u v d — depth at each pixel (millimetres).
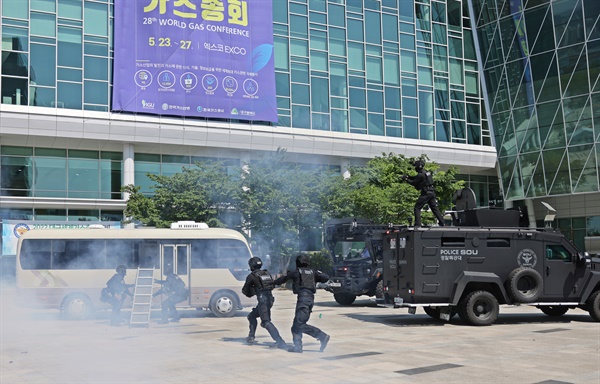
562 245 17188
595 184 43719
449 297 16297
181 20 39344
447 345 12711
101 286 20188
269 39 41875
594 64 43031
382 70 46531
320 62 44156
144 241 20703
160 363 10812
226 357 11367
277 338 12539
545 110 46250
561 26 44688
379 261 23109
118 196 39094
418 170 17938
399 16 47781
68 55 37000
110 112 37656
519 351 11891
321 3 44562
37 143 37250
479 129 50688
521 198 48750
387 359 10992
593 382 9031
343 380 9195
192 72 39438
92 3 37875
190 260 20688
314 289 12125
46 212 37312
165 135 38719
